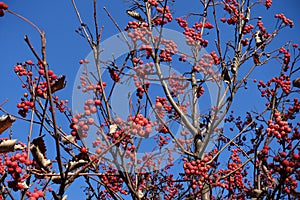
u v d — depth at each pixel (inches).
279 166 162.2
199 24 258.1
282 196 173.3
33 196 134.4
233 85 222.1
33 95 142.1
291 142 179.2
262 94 249.8
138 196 149.8
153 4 236.4
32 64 147.0
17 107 143.3
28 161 128.7
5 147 116.7
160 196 210.7
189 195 200.2
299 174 158.7
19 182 125.0
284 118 215.6
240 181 223.3
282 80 245.1
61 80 134.3
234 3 264.7
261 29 258.7
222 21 261.0
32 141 129.0
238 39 248.5
